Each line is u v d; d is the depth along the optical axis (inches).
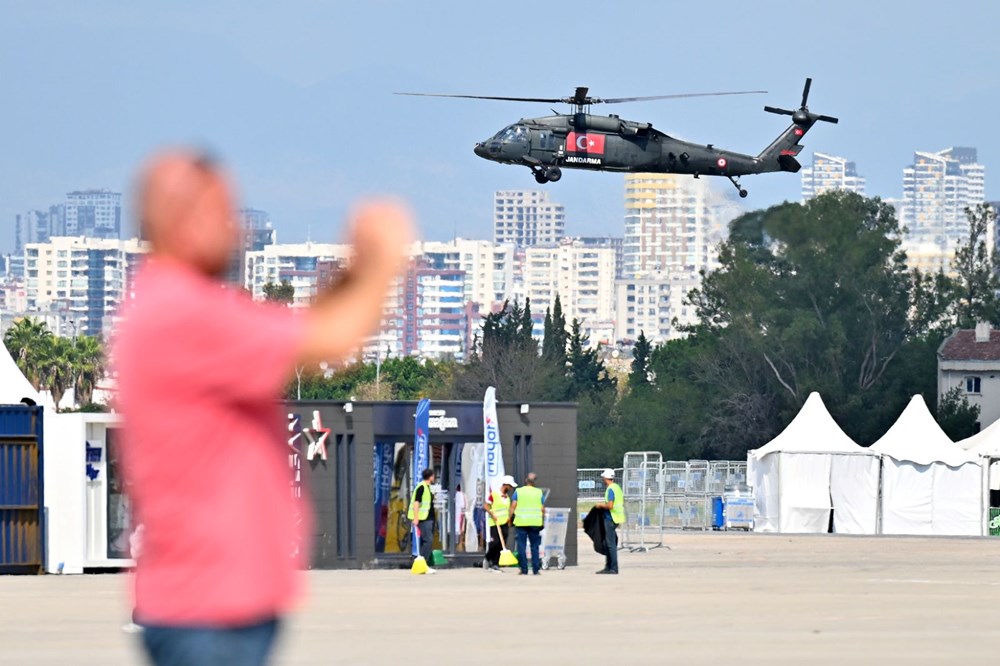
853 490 7057.1
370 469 4485.7
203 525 552.7
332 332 509.4
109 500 4200.3
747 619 2669.8
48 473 4165.8
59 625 2586.1
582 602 3093.0
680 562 4862.2
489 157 7539.4
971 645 2193.7
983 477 6953.7
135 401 548.1
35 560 4143.7
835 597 3225.9
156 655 563.8
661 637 2335.1
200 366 539.2
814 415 7224.4
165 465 550.0
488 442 4493.1
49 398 5418.3
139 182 560.7
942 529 6968.5
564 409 4707.2
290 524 575.8
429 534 4256.9
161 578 557.3
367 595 3309.5
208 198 560.1
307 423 4451.3
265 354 537.3
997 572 4252.0
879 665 1942.7
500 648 2175.2
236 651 560.7
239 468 555.5
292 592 573.6
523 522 4156.0
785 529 7096.5
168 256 558.9
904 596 3245.6
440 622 2625.5
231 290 565.9
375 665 1956.2
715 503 7421.3
